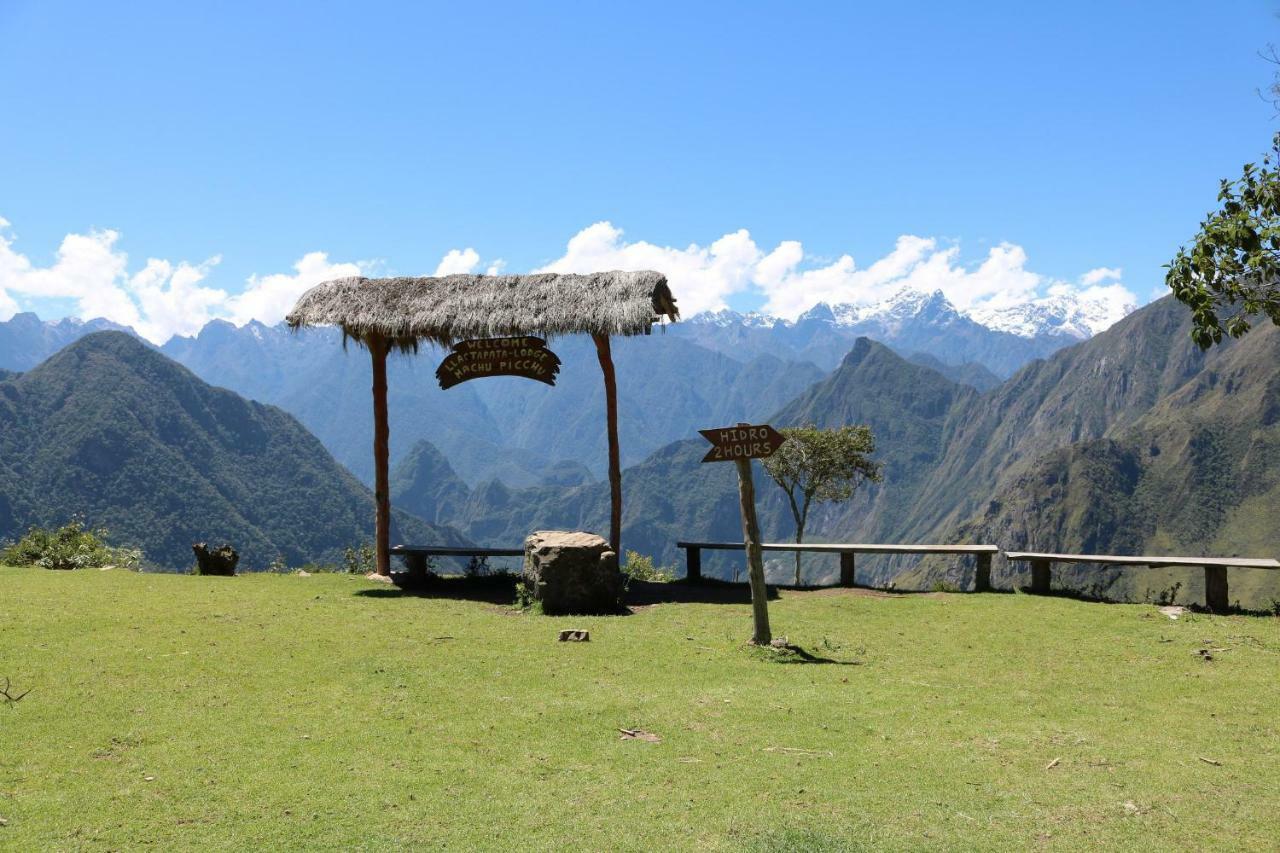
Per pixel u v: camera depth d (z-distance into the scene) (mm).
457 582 17953
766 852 5613
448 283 17766
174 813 6012
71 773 6637
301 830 5801
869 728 8195
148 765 6840
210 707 8336
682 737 7824
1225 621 13461
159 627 11680
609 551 14492
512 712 8477
